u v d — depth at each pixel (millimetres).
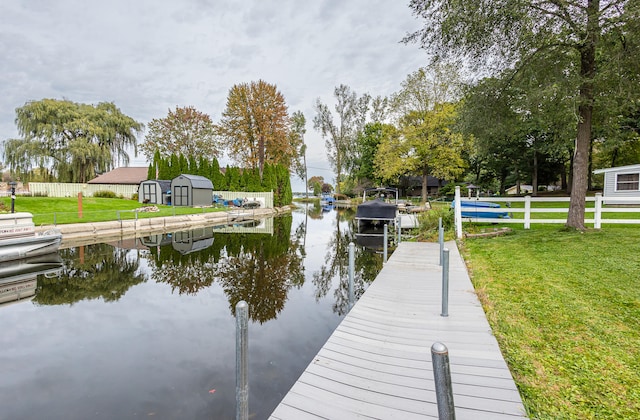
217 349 4137
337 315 5414
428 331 3559
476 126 9258
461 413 2180
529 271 5508
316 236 15164
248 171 31094
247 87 31953
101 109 31578
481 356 2967
